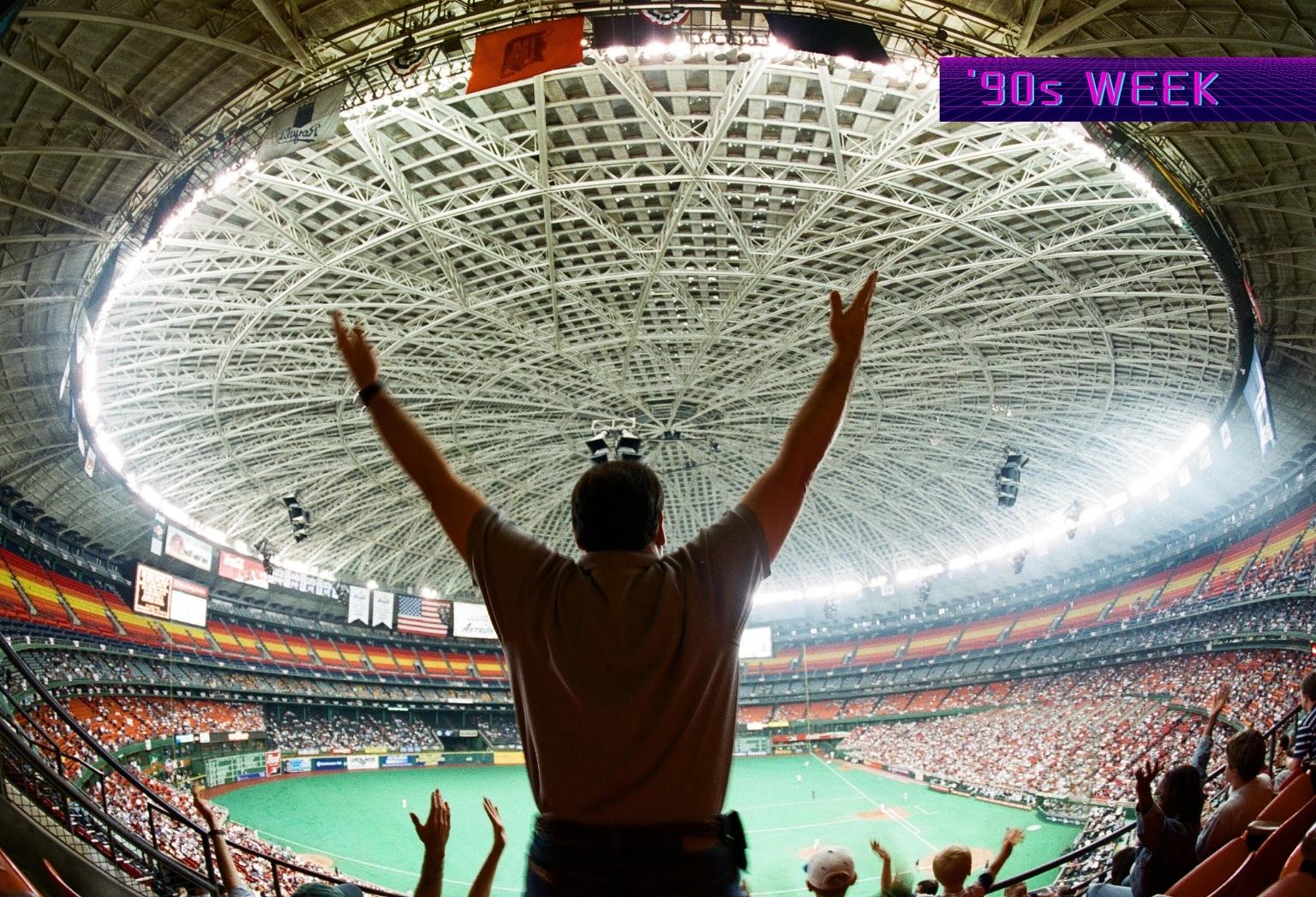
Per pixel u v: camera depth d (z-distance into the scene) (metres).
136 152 30.75
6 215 31.02
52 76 26.36
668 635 2.59
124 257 35.78
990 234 41.66
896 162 37.19
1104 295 46.09
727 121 33.78
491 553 2.85
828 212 41.44
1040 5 26.03
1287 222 36.22
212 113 30.31
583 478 3.02
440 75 28.94
